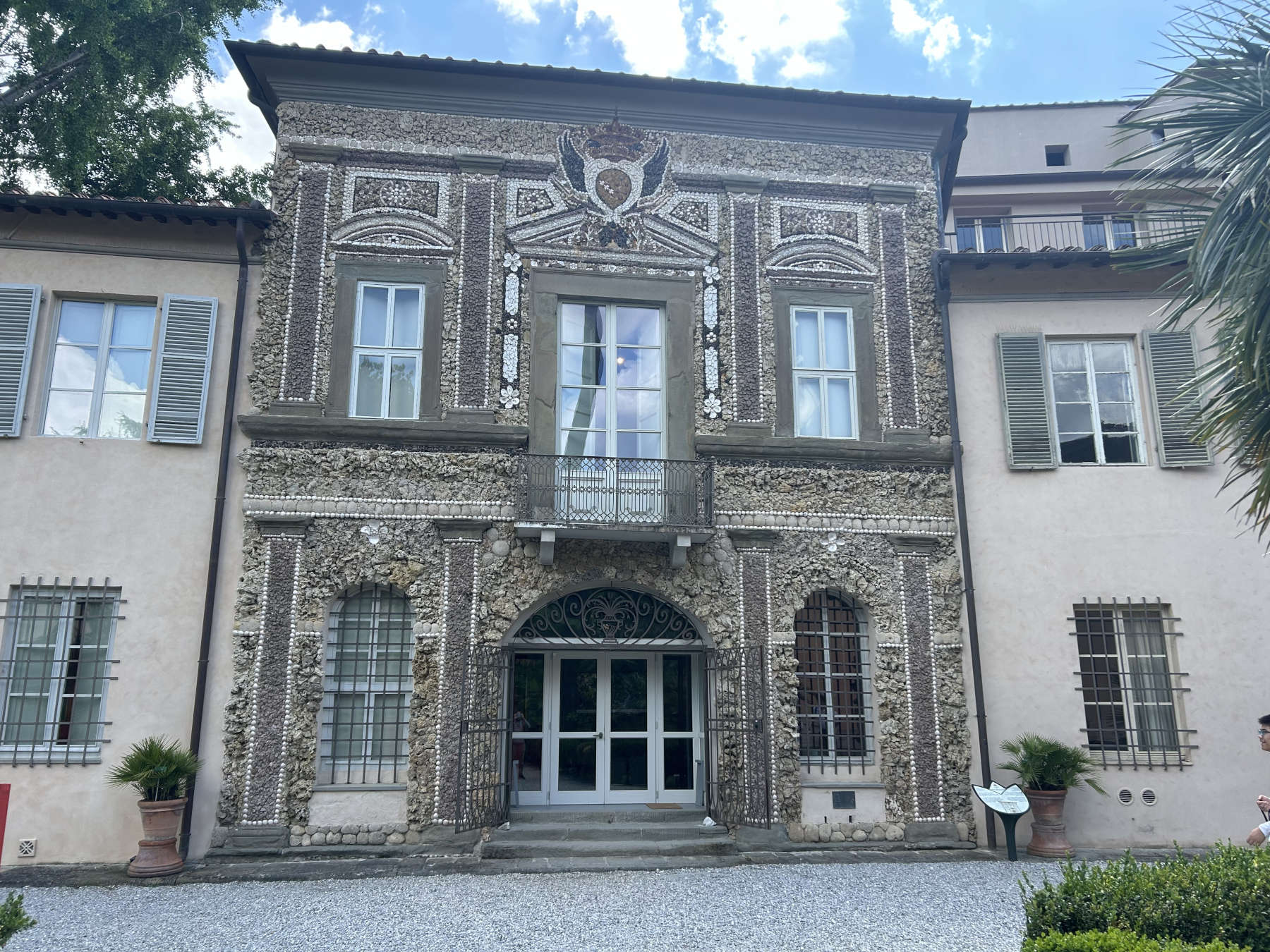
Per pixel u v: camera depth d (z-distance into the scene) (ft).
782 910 29.71
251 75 42.83
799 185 45.57
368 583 39.63
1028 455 43.45
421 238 42.63
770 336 43.91
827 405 44.16
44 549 37.96
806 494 42.32
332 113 43.01
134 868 33.83
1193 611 42.19
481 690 38.55
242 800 36.65
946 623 41.86
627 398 43.06
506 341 41.96
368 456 39.99
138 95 53.98
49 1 44.47
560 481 40.55
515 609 39.52
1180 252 23.70
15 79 50.70
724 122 45.55
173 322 40.37
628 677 42.29
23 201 38.96
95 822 36.14
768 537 41.55
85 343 40.70
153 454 39.32
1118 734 41.27
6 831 35.68
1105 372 45.37
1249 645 41.93
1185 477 43.50
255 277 41.57
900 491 42.96
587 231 43.62
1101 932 16.96
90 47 46.44
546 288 42.78
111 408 40.40
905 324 44.88
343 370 41.04
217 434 39.86
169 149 61.21
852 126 46.37
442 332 41.88
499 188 43.37
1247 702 41.39
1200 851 39.22
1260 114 21.17
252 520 38.73
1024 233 65.87
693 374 43.06
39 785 36.24
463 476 40.40
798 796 39.40
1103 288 45.50
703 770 41.29
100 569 38.06
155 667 37.55
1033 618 42.04
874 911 29.66
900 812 39.86
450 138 43.57
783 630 40.93
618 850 36.58
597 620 40.98
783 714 40.09
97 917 29.07
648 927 27.84
